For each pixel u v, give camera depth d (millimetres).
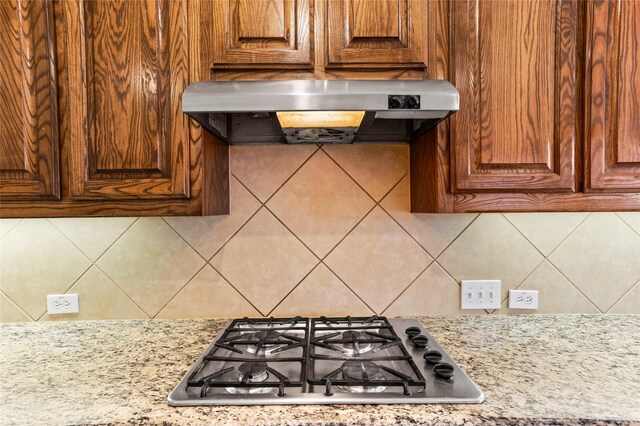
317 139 1248
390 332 1090
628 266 1308
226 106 854
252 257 1311
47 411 723
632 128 989
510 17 986
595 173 989
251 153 1303
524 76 989
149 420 694
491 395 763
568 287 1312
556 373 859
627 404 729
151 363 943
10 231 1294
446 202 1009
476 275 1313
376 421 689
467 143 987
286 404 738
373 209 1314
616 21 984
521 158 989
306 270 1312
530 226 1309
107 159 980
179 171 981
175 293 1307
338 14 983
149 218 1302
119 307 1304
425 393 756
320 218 1312
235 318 1304
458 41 985
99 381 844
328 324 1167
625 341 1060
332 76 996
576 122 998
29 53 974
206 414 710
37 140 979
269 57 978
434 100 862
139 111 979
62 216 1002
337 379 803
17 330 1209
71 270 1300
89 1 973
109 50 975
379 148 1307
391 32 983
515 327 1184
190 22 974
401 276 1314
